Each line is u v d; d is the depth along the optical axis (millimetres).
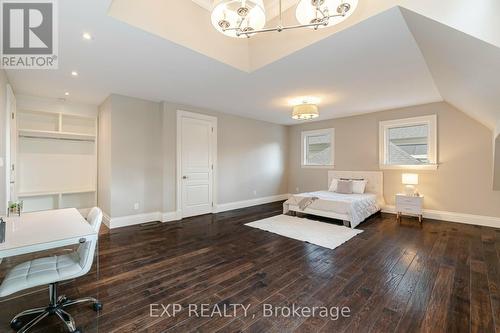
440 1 1716
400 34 2232
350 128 5941
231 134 5805
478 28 1599
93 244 1672
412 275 2393
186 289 2148
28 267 1641
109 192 4137
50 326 1673
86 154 4855
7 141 3070
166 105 4590
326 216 4406
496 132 3441
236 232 3885
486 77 2139
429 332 1583
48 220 1987
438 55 2381
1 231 1480
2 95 2803
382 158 5352
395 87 3732
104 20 2029
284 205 5172
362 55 2664
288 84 3625
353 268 2564
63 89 3799
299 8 2143
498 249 3061
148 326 1659
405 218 4773
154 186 4613
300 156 7113
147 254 2963
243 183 6098
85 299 1875
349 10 1897
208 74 3238
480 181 4223
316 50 2551
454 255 2885
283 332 1600
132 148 4328
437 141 4645
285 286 2201
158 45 2461
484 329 1605
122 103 4199
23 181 4207
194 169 5039
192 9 2582
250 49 3162
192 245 3289
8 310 1849
